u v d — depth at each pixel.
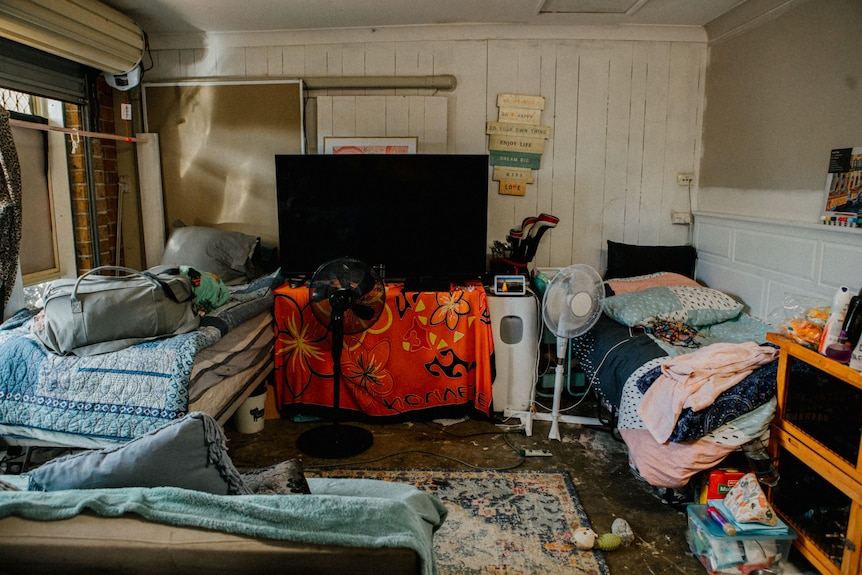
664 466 2.22
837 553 1.89
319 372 3.25
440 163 3.35
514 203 3.90
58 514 1.02
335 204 3.38
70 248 3.44
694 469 2.14
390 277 3.46
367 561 1.00
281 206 3.39
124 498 1.06
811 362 1.95
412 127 3.81
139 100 3.88
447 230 3.41
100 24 3.03
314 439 3.03
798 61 2.91
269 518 1.04
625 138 3.84
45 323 2.33
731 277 3.48
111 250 3.77
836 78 2.66
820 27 2.76
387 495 1.53
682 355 2.46
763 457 2.11
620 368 2.71
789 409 2.12
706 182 3.80
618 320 3.12
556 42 3.74
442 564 2.07
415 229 3.40
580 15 3.49
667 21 3.60
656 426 2.24
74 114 3.40
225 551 0.98
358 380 3.24
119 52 3.27
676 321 3.05
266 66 3.85
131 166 3.90
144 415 2.21
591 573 2.03
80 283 2.38
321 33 3.76
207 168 3.91
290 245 3.43
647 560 2.11
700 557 2.09
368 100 3.79
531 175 3.87
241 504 1.05
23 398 2.29
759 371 2.24
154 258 3.96
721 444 2.12
